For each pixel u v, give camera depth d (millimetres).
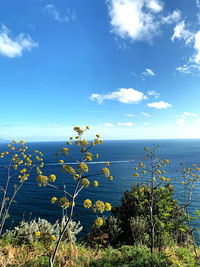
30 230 5773
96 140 2930
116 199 39562
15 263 3863
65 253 4641
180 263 4410
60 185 50281
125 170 76688
